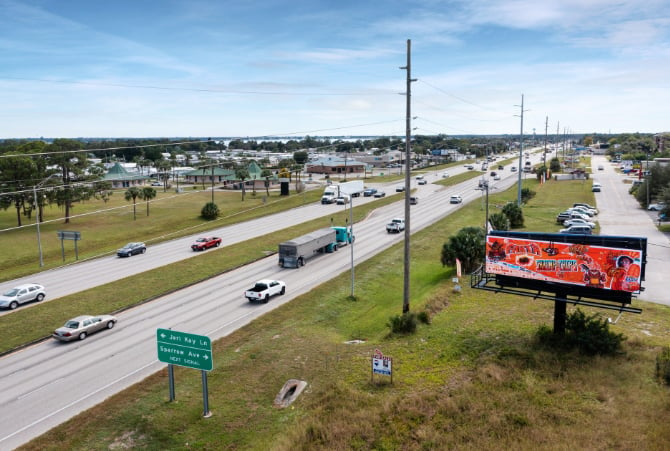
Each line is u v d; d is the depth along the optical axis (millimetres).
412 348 27688
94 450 19688
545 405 19500
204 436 20328
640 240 22906
